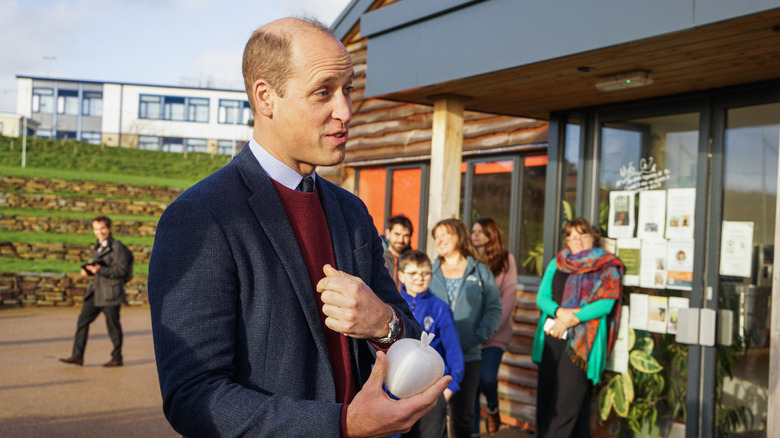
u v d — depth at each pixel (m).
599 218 4.97
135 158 34.28
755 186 4.14
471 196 7.13
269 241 1.43
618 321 4.62
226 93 66.75
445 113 4.84
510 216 6.69
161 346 1.31
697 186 4.38
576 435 4.85
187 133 66.38
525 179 6.63
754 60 3.66
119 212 23.62
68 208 23.09
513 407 6.30
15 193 22.75
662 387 4.51
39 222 20.92
